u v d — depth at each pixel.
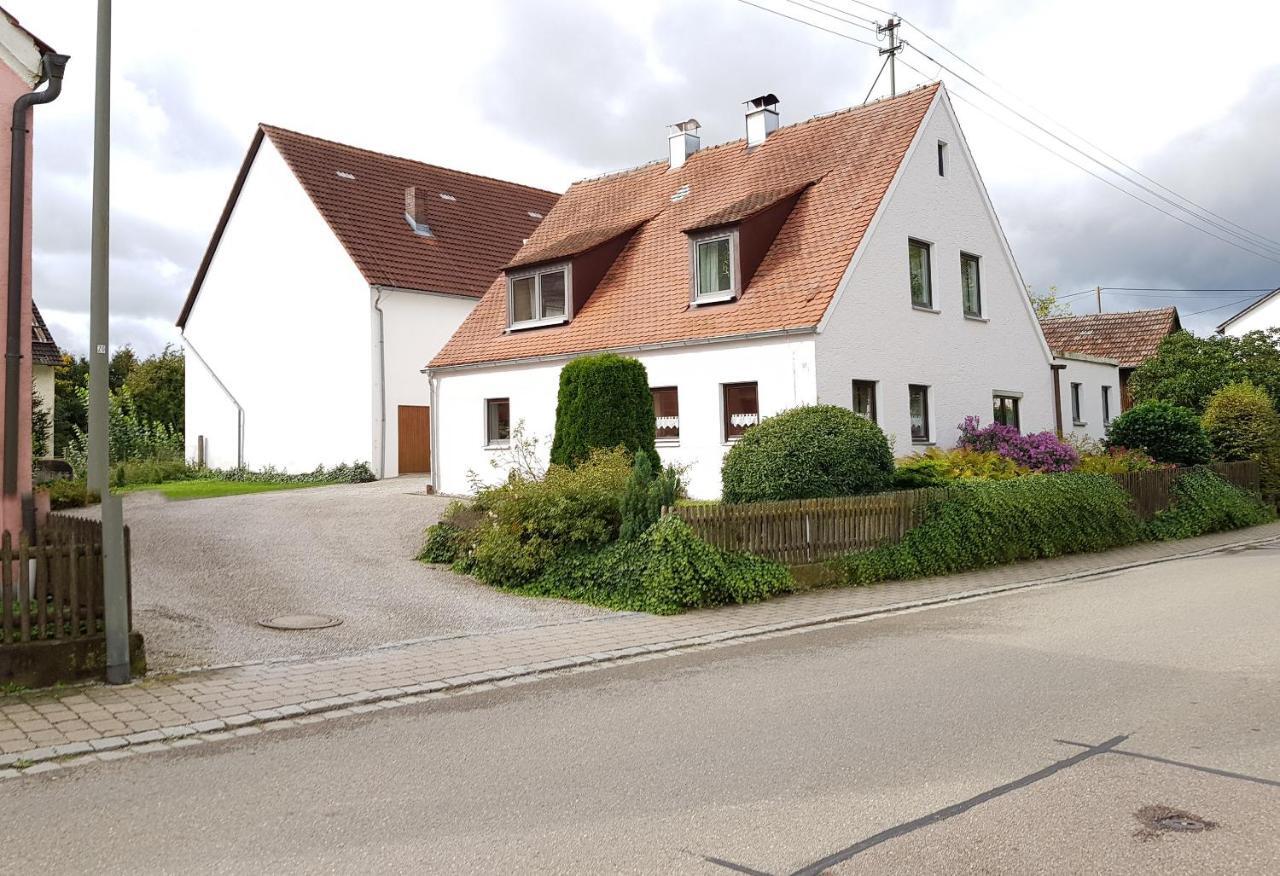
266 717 7.28
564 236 25.92
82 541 8.89
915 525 14.85
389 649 9.63
